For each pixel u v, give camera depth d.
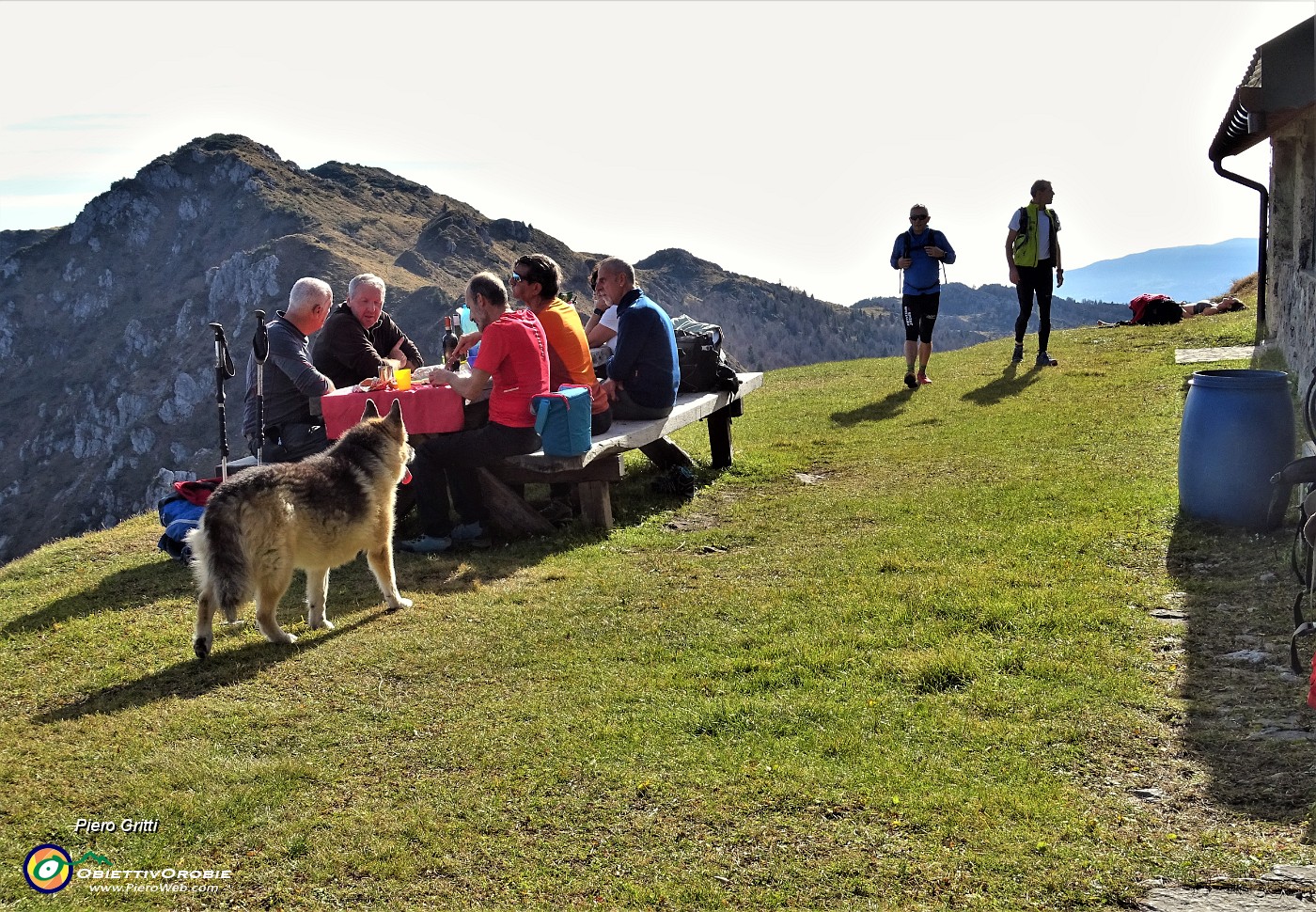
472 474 8.05
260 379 8.10
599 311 10.53
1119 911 3.17
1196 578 6.14
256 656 5.78
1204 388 7.05
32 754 4.63
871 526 7.96
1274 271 14.15
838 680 5.07
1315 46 9.05
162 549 7.97
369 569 7.25
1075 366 14.92
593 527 8.33
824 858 3.56
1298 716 4.32
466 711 4.95
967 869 3.46
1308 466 5.27
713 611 6.22
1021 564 6.61
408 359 9.67
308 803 4.12
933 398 13.70
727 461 10.57
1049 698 4.70
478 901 3.44
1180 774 3.99
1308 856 3.34
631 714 4.82
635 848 3.70
